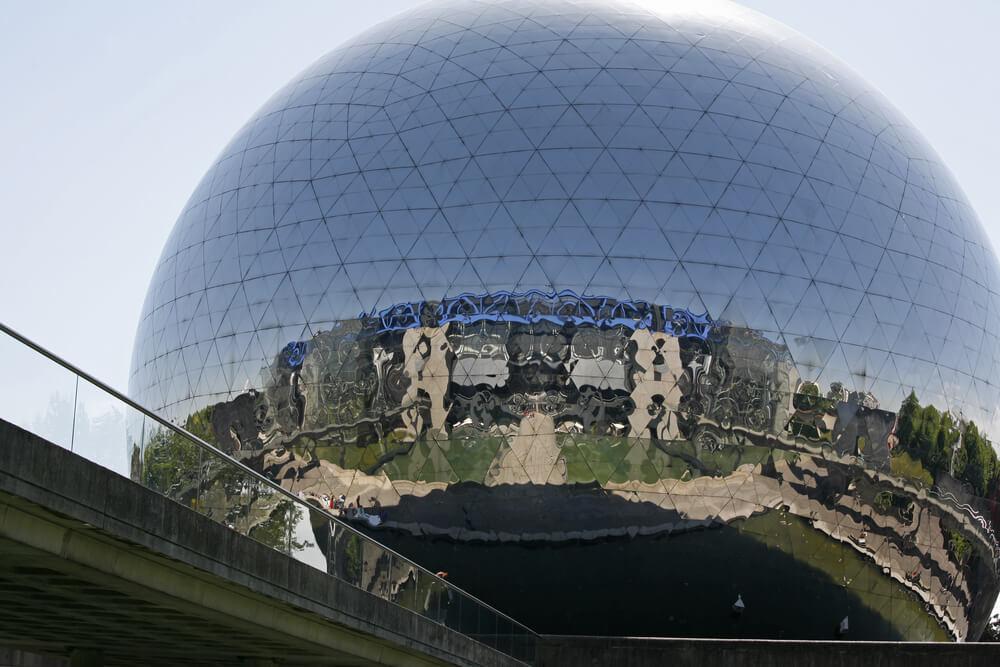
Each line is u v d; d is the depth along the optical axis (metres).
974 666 30.83
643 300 34.16
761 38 40.44
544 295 34.12
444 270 34.84
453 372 34.22
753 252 35.16
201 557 16.06
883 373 36.19
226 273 38.78
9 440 12.55
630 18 39.34
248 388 37.41
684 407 33.88
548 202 34.91
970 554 38.88
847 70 42.47
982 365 39.19
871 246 36.88
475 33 39.25
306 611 19.12
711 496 33.88
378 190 36.41
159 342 41.38
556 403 33.59
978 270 40.28
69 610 17.98
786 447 34.59
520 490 33.56
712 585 34.25
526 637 31.42
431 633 23.84
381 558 21.73
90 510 13.88
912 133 41.72
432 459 34.16
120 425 14.77
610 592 34.03
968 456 38.38
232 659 24.45
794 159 36.88
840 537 35.38
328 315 35.97
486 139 36.09
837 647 31.70
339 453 35.31
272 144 40.16
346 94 39.50
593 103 36.50
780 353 34.81
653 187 35.22
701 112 36.78
